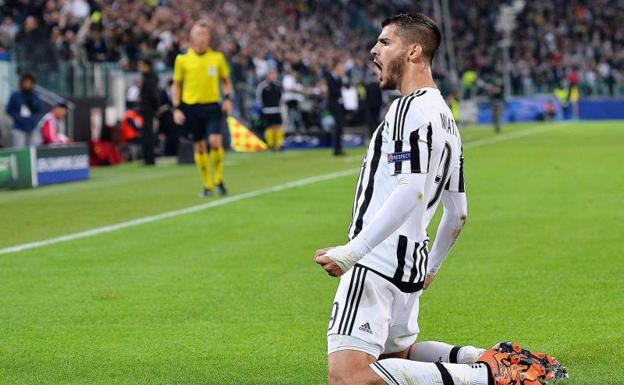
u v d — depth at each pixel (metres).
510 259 23.36
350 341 11.02
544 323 17.22
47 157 43.53
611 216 30.41
